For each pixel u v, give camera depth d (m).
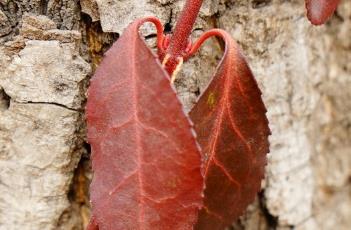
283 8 0.26
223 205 0.24
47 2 0.24
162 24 0.23
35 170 0.25
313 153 0.29
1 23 0.24
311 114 0.28
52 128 0.24
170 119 0.21
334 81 0.29
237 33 0.26
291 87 0.27
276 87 0.27
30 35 0.24
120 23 0.24
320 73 0.28
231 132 0.23
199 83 0.25
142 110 0.21
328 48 0.28
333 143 0.30
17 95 0.24
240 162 0.23
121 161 0.22
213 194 0.23
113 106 0.22
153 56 0.21
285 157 0.27
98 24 0.24
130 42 0.22
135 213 0.22
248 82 0.23
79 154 0.25
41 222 0.25
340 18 0.29
